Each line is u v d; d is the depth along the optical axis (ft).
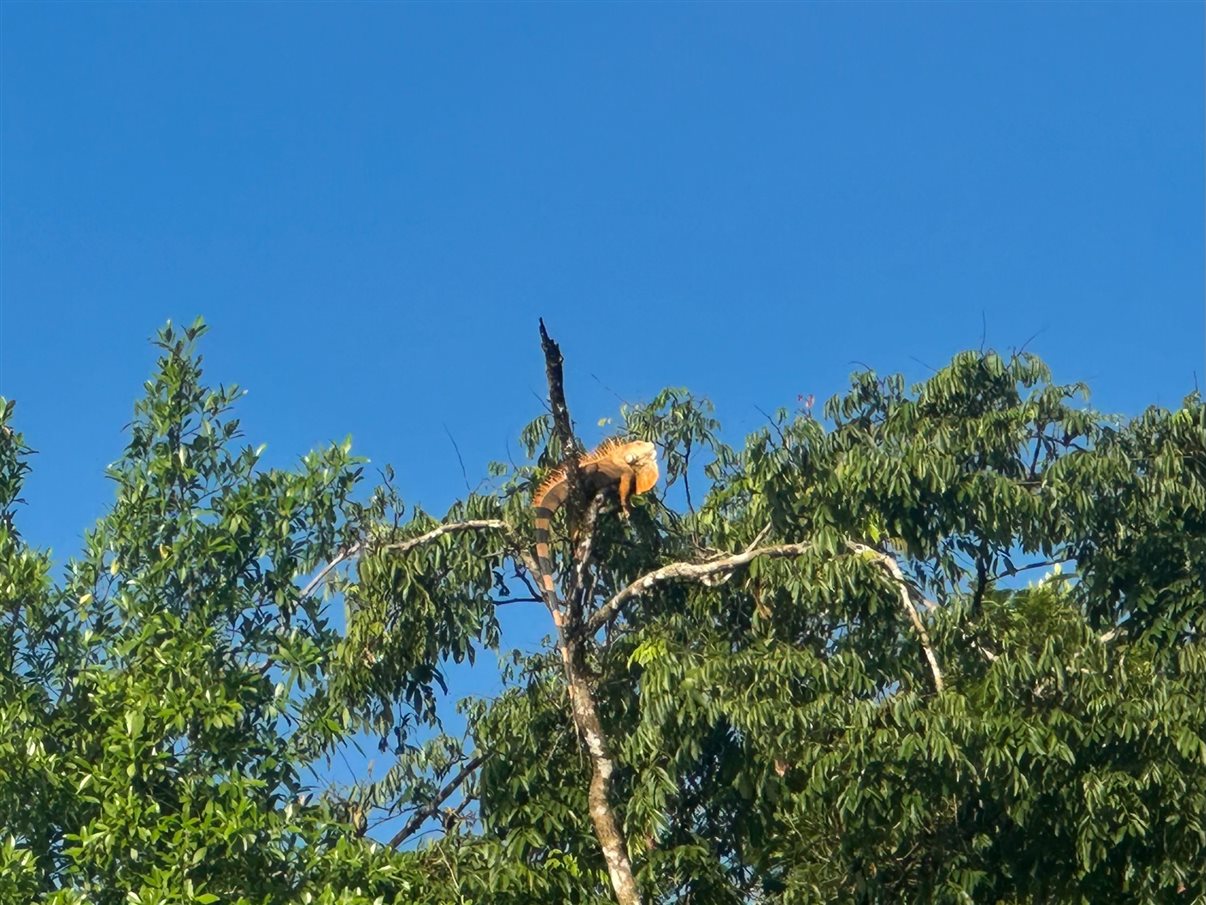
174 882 34.60
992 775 38.04
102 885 35.17
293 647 40.14
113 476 41.42
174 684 37.93
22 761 35.88
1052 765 38.14
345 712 40.52
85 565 40.63
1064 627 41.50
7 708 37.19
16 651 39.65
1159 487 41.68
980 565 42.29
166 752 37.47
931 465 40.57
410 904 37.76
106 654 39.78
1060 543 42.09
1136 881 39.01
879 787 37.99
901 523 40.86
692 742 39.09
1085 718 38.50
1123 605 42.14
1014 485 40.78
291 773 39.63
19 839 36.45
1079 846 38.09
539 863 41.42
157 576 39.93
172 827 36.06
